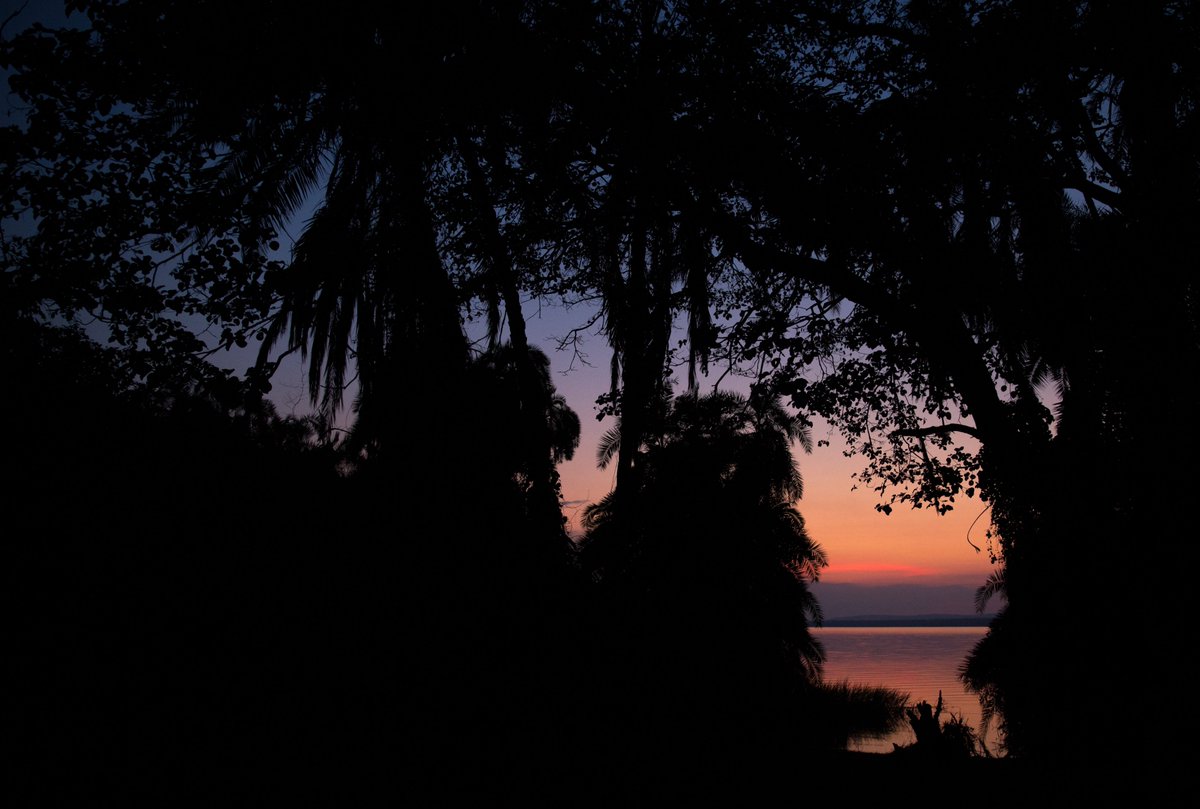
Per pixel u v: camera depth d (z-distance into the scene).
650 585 17.91
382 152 9.99
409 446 12.89
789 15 9.32
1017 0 8.55
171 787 8.23
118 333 8.38
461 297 11.34
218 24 8.23
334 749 9.55
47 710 8.51
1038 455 9.02
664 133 8.91
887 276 9.77
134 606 9.58
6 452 9.15
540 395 14.81
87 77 7.85
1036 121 9.15
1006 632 12.94
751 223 9.78
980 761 9.55
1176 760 7.62
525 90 9.02
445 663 11.16
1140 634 8.18
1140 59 8.41
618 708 13.08
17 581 9.09
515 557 12.86
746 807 8.92
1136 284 8.44
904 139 9.04
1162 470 8.18
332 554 11.34
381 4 8.62
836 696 24.27
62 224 7.92
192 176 8.61
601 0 9.02
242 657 9.95
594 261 11.31
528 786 9.91
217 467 10.73
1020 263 9.88
